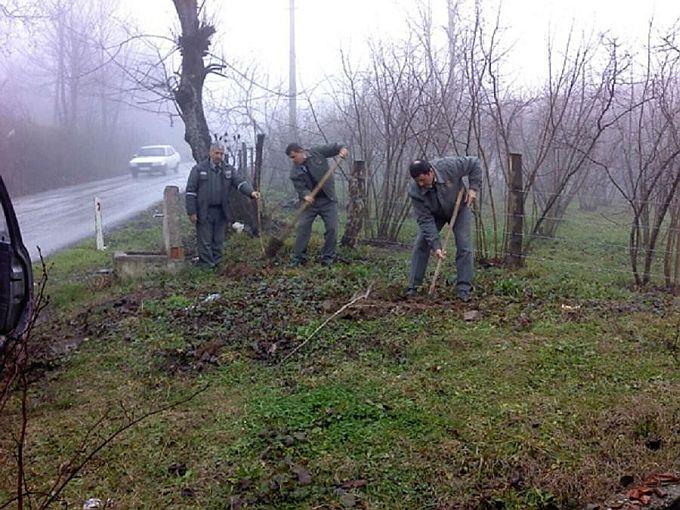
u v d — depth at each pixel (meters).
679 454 3.95
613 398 4.65
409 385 4.87
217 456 3.99
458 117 11.60
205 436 4.24
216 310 6.77
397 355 5.50
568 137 11.54
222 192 9.10
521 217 8.88
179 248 9.07
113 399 4.92
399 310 6.61
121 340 6.21
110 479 3.81
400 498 3.56
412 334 5.97
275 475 3.71
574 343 5.71
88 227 16.39
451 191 7.02
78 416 4.66
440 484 3.66
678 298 7.41
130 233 14.81
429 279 7.98
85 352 5.99
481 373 5.10
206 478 3.76
